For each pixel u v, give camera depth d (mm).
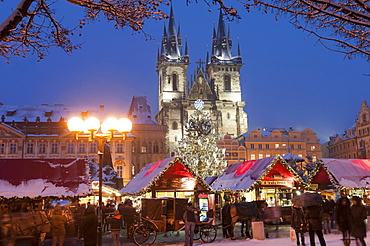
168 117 127000
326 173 31328
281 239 20938
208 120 63344
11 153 80438
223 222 22547
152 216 21391
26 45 13023
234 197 35719
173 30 141000
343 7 9484
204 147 60562
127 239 23781
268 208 24891
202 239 21172
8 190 21750
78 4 11711
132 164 91062
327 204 23219
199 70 135875
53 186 22641
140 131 92688
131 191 30188
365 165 31062
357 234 14609
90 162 45031
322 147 135750
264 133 117750
